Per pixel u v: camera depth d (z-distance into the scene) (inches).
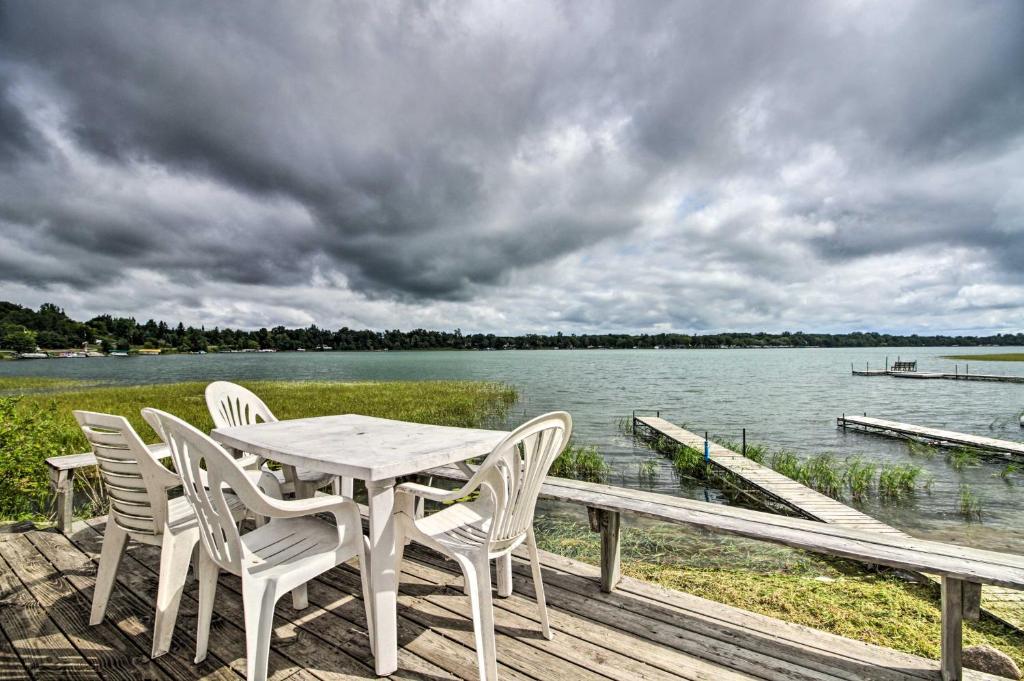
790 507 268.5
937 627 115.1
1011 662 90.8
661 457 438.6
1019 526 251.6
